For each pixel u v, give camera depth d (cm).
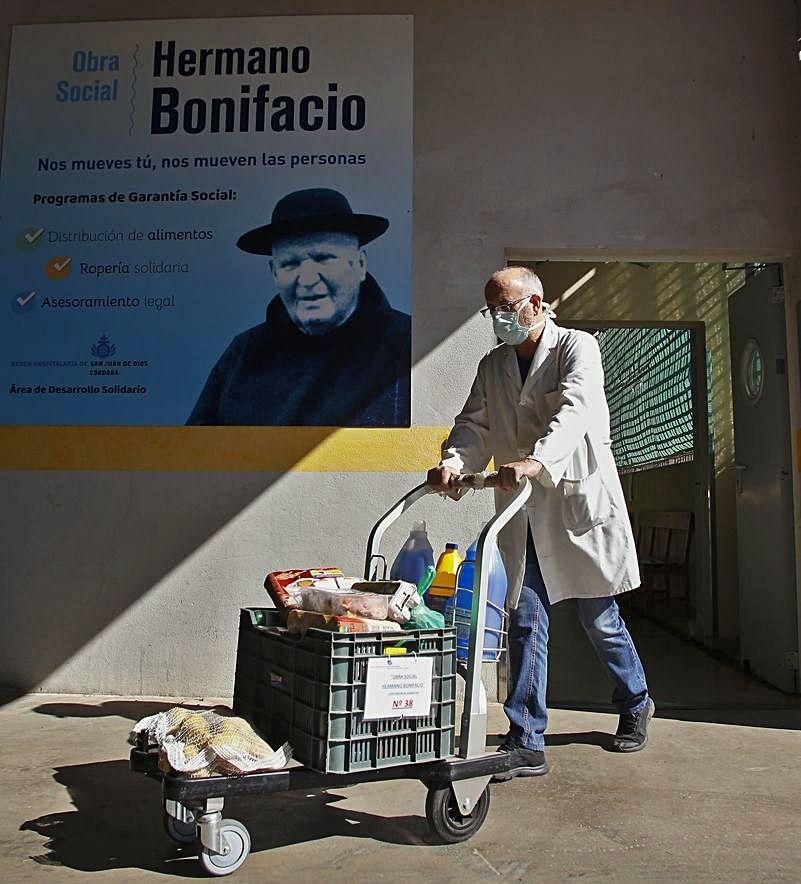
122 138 436
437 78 432
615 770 301
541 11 435
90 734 346
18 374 425
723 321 606
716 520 592
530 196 425
